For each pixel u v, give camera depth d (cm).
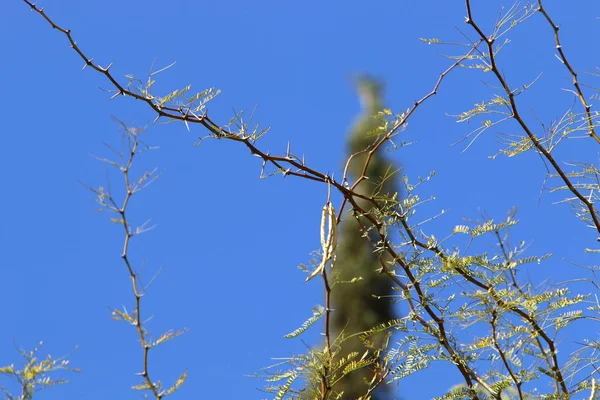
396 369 700
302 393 672
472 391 679
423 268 711
